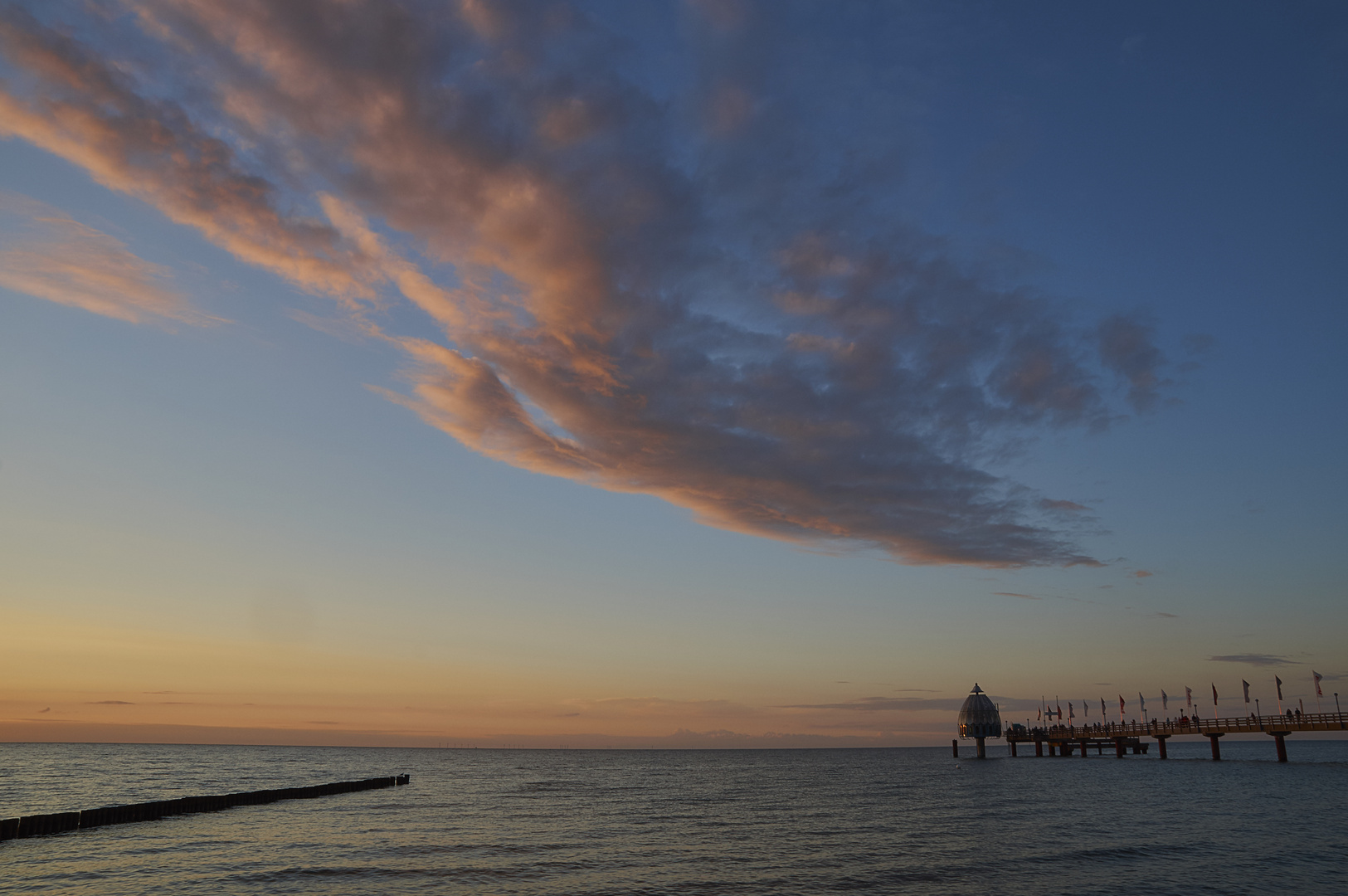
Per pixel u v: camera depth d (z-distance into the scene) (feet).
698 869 134.31
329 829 191.52
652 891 117.08
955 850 151.43
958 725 505.25
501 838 176.76
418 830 191.83
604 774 544.62
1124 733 417.49
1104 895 109.91
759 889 118.21
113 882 123.44
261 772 531.09
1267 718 308.40
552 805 270.05
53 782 379.55
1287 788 262.67
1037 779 343.67
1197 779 309.83
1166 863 131.85
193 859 144.87
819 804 268.00
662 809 253.03
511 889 119.34
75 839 167.32
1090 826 179.63
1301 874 120.88
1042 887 115.85
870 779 433.07
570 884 122.93
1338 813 191.52
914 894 113.29
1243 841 151.64
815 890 116.57
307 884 122.42
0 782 372.79
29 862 140.15
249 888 119.85
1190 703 369.71
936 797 276.62
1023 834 170.60
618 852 154.71
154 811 204.54
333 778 460.55
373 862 142.51
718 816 226.58
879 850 154.10
